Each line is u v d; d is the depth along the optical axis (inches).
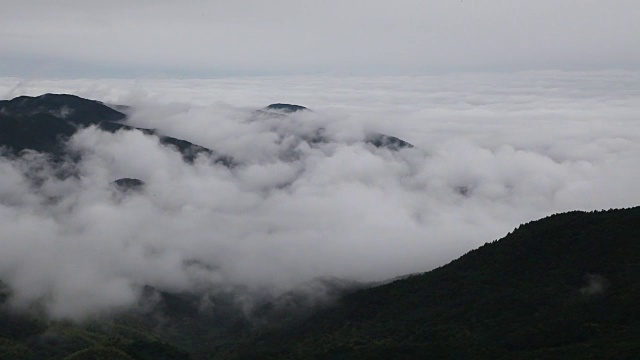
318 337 6309.1
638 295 5093.5
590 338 4719.5
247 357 6284.5
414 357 4926.2
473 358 4717.0
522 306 5442.9
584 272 5659.5
